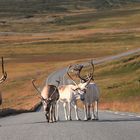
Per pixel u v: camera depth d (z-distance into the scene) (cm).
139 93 13962
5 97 16138
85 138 3416
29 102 11712
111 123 4788
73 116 6475
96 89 5544
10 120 6150
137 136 3531
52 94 5325
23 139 3481
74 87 5416
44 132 3916
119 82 16900
